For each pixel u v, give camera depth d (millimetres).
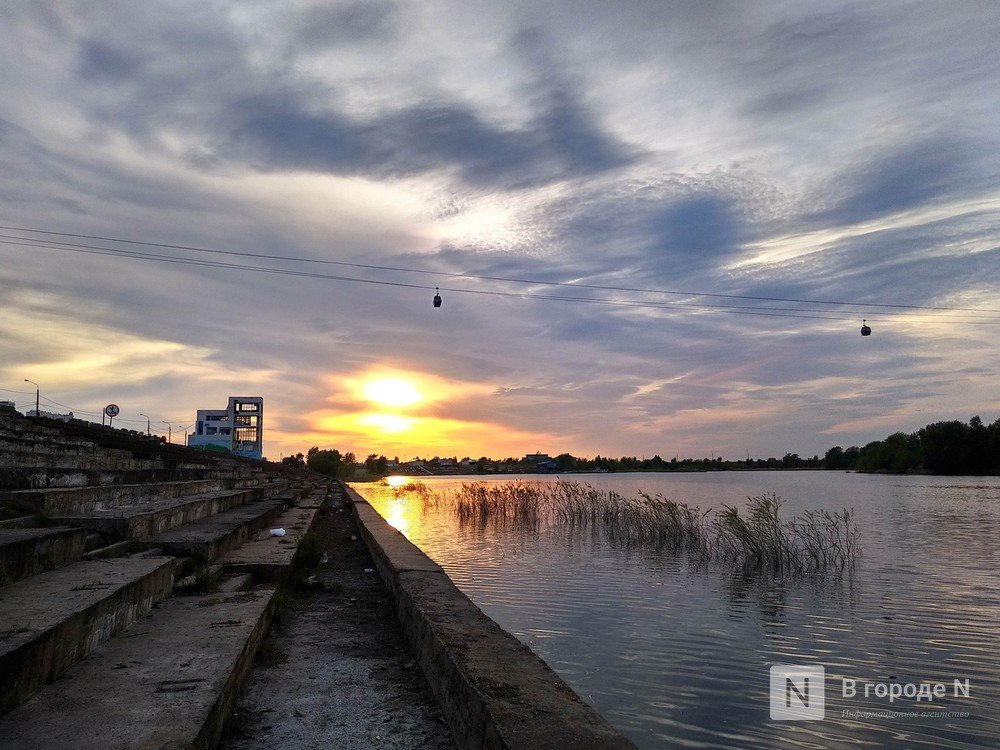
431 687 4586
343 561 11328
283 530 11945
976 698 7043
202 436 91312
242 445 102812
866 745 5945
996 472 99688
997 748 5902
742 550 17156
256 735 3766
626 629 9500
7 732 3006
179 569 6836
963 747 5902
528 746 2818
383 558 9102
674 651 8469
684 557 16906
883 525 25859
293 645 5781
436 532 22984
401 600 6594
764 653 8430
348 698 4414
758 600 11641
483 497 30266
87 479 10188
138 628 5047
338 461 111438
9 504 6746
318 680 4781
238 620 5309
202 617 5430
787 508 35875
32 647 3482
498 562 15797
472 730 3438
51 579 5164
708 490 59219
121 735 2986
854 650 8680
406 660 5336
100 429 18188
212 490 15406
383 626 6527
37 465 9875
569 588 12555
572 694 3518
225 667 4051
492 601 11359
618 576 13945
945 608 11164
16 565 5035
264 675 4895
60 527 6445
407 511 33000
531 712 3213
